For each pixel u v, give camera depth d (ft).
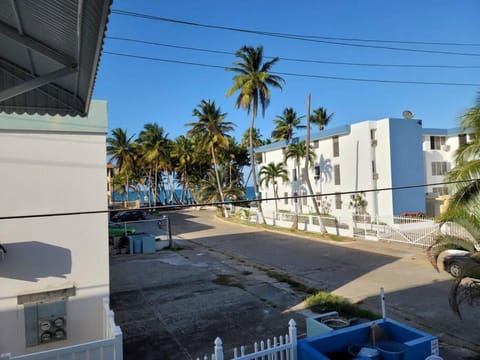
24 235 22.99
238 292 38.55
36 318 23.12
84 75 14.48
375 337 20.30
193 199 188.24
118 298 37.19
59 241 23.75
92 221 24.58
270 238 78.43
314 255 58.59
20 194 22.95
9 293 22.58
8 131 22.80
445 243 25.96
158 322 30.19
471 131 26.14
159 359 23.54
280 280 43.39
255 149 139.54
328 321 23.09
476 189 24.58
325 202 106.11
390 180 87.30
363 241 69.00
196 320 30.48
